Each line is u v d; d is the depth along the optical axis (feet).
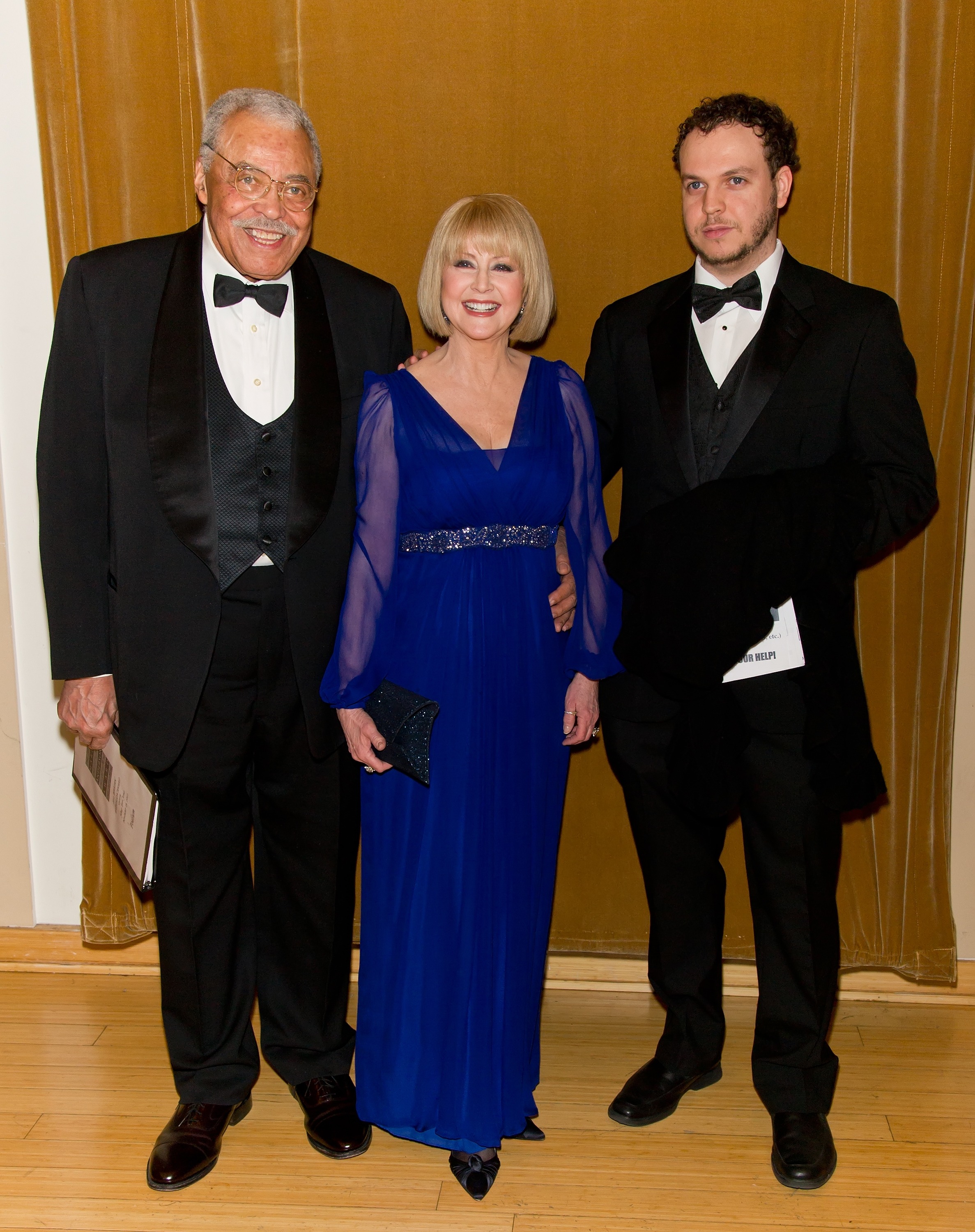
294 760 6.92
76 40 7.76
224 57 7.82
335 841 7.07
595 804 8.74
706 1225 6.52
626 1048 8.31
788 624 6.40
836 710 6.36
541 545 6.66
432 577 6.52
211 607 6.40
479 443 6.41
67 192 8.06
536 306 6.46
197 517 6.27
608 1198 6.73
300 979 7.32
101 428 6.46
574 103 7.75
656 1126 7.42
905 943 8.61
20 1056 8.09
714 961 7.53
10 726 8.99
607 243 7.95
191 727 6.59
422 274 6.43
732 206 6.25
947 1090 7.80
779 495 6.22
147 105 7.86
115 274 6.34
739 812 8.26
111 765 6.84
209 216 6.24
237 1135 7.31
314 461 6.39
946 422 7.87
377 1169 7.00
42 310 8.43
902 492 6.36
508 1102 6.81
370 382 6.52
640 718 7.05
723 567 6.18
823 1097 7.11
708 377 6.63
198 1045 7.14
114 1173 6.91
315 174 6.28
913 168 7.61
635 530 6.68
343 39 7.77
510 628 6.54
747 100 6.25
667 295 6.86
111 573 6.72
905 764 8.36
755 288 6.42
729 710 6.60
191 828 6.83
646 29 7.60
